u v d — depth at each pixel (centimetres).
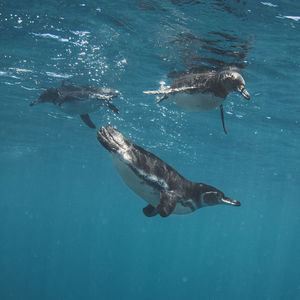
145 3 697
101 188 5616
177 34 820
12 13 793
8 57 1063
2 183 5988
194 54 912
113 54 988
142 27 811
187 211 385
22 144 2848
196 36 812
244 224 8694
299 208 5038
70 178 4922
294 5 649
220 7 677
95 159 3312
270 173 2941
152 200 356
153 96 1350
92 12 765
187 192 379
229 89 509
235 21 729
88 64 1072
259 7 664
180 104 573
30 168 4231
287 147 2002
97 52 982
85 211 10700
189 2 671
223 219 7744
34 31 877
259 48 852
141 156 349
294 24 726
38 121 2036
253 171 2967
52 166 3994
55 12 778
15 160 3700
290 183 3288
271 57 903
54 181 5362
